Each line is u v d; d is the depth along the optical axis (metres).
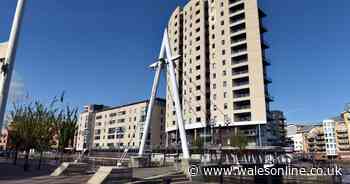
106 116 133.75
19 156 64.12
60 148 35.31
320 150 154.88
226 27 83.44
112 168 17.92
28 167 31.11
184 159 26.11
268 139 76.25
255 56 76.62
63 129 34.69
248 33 79.06
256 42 77.56
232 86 78.06
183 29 96.38
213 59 83.94
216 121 78.44
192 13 92.94
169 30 103.88
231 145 68.62
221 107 78.62
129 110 122.62
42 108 32.59
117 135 124.88
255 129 72.75
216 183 23.20
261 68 75.12
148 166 33.34
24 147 32.38
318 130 159.12
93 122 139.88
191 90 86.94
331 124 144.62
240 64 78.12
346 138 138.38
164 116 118.25
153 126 113.62
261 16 88.75
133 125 118.94
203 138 80.12
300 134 169.75
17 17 7.47
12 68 7.20
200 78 85.12
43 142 31.66
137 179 20.00
